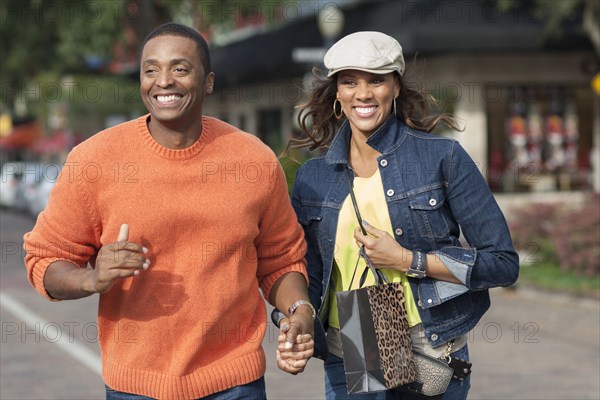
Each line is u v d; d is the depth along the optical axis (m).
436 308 4.74
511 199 24.48
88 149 4.17
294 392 9.08
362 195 4.85
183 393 4.17
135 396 4.19
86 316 13.45
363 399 4.87
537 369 9.87
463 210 4.74
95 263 4.26
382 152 4.84
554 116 25.45
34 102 42.22
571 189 25.62
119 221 4.14
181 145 4.21
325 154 4.98
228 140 4.32
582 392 8.87
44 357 10.52
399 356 4.60
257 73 28.69
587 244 15.81
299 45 26.53
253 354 4.30
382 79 4.82
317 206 4.92
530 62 24.94
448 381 4.77
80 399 8.69
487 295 4.90
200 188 4.20
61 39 34.25
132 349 4.18
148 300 4.15
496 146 25.03
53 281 4.11
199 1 30.84
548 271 16.27
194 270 4.17
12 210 40.44
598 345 11.12
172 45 4.16
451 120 5.03
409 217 4.77
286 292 4.51
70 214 4.16
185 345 4.18
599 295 14.24
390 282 4.77
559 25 23.11
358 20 25.86
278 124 32.09
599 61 24.98
